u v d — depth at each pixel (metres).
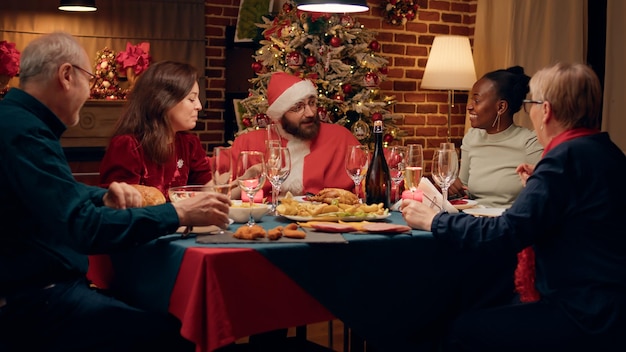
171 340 2.05
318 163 3.41
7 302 1.96
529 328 2.04
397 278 2.12
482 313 2.15
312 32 5.00
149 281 2.09
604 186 2.01
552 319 2.01
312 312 1.99
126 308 2.04
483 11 6.07
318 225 2.15
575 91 2.08
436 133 6.27
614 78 5.27
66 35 2.05
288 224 2.27
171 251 1.97
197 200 2.02
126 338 2.01
